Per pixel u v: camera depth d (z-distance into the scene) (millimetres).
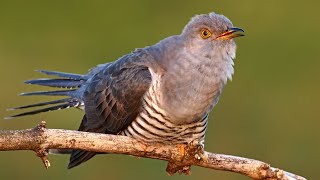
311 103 16734
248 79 17125
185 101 9562
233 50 9812
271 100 16703
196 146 9617
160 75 9711
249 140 15695
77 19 17797
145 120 9742
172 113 9578
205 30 9680
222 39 9680
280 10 18047
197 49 9641
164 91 9609
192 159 9703
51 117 14742
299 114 16500
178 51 9719
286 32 17938
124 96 10000
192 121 9680
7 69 16562
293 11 18141
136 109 9898
